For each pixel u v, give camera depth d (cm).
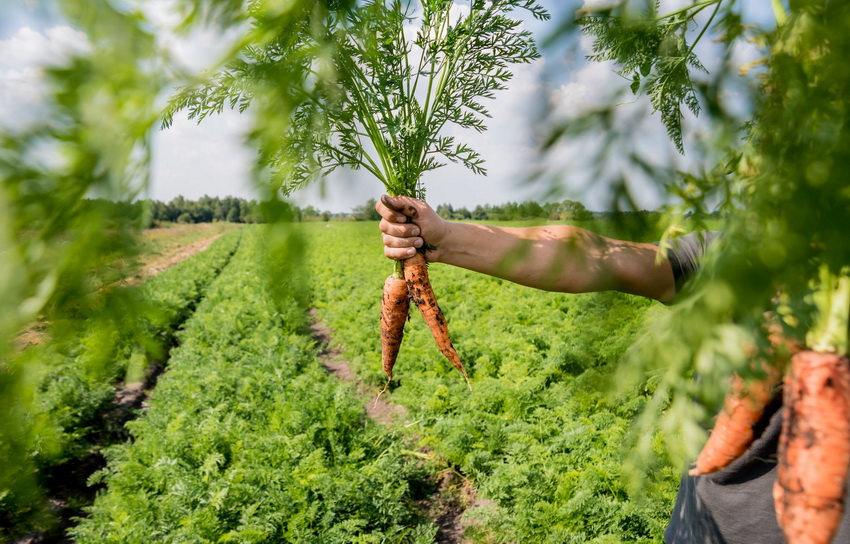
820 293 69
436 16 193
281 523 463
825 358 70
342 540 437
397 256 199
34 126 27
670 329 47
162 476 523
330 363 1018
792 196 40
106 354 35
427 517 526
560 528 419
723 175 49
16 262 30
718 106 50
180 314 1402
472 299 1341
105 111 28
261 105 38
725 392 45
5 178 27
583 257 47
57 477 597
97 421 744
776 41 48
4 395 34
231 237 4562
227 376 779
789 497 78
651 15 46
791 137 42
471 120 195
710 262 48
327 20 43
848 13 38
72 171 28
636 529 413
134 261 33
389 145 202
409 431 657
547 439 558
